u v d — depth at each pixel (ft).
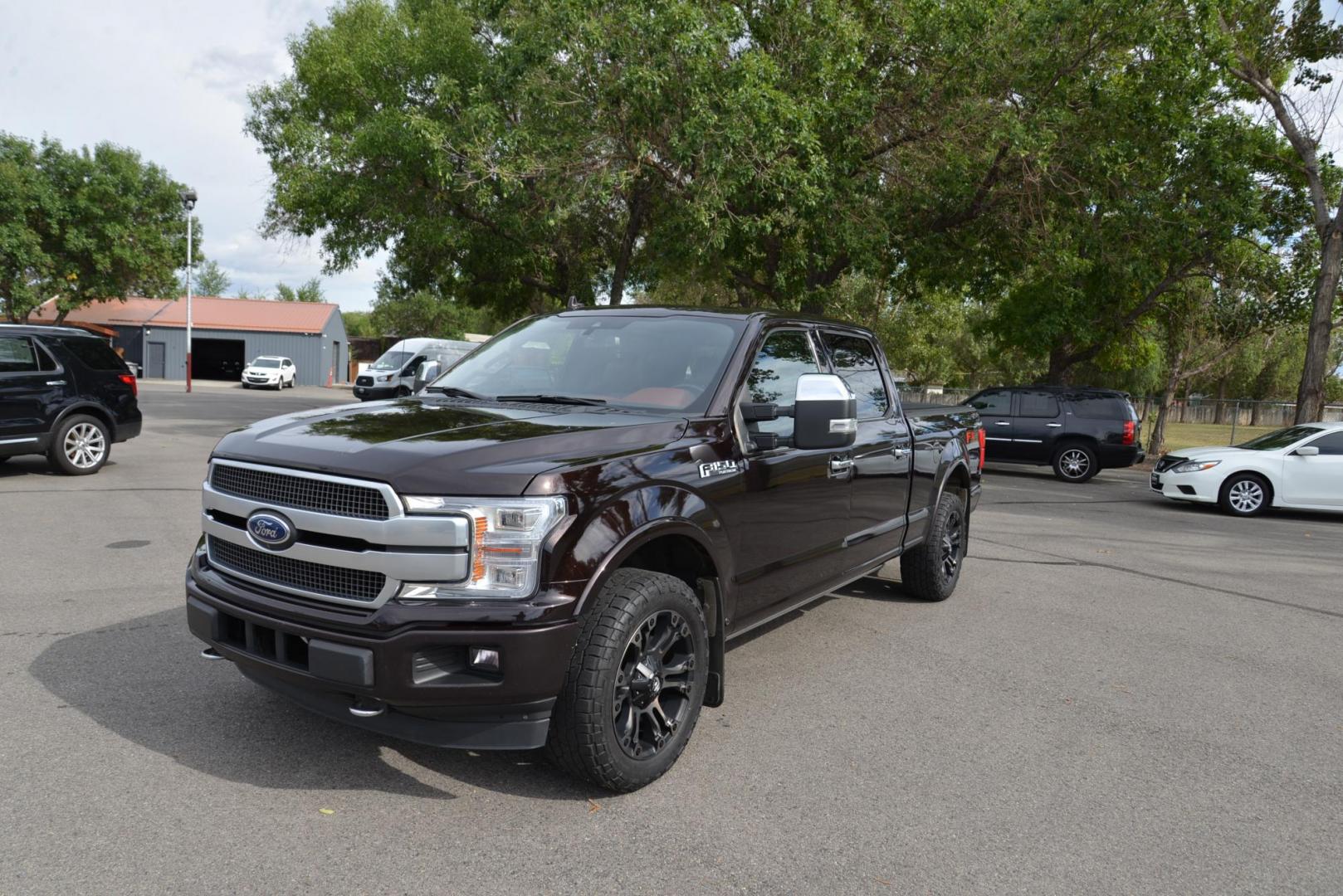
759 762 12.24
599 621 10.40
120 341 154.30
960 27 51.16
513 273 75.20
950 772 12.16
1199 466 42.80
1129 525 36.88
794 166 48.42
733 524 12.67
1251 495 41.78
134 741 11.94
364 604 9.94
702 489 12.01
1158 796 11.68
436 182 62.80
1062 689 15.70
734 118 45.06
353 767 11.50
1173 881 9.62
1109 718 14.42
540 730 10.16
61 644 15.75
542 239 68.59
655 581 11.02
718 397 13.20
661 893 9.02
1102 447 55.21
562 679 10.03
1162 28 50.19
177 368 156.25
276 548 10.49
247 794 10.66
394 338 215.10
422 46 63.67
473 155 53.11
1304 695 15.88
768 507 13.57
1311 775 12.49
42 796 10.39
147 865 9.09
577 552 10.14
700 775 11.78
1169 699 15.40
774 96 46.68
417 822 10.20
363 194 64.13
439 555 9.72
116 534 25.29
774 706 14.42
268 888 8.80
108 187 139.44
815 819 10.70
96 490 32.89
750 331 14.39
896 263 68.13
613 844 9.93
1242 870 9.90
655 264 59.93
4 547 23.35
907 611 20.77
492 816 10.44
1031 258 62.08
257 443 11.18
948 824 10.71
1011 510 40.04
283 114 72.54
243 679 14.25
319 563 10.23
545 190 54.44
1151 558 29.22
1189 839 10.56
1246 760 12.93
